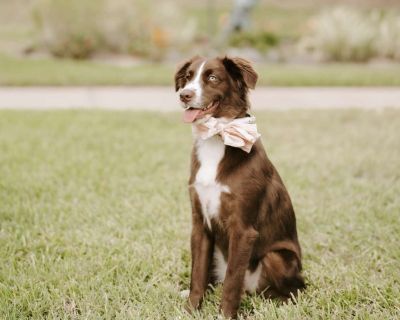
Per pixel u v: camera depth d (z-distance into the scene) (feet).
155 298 10.71
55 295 10.78
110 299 10.83
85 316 10.14
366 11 83.66
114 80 37.06
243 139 9.91
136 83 37.17
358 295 10.73
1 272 11.70
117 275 11.59
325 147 22.17
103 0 49.24
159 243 13.16
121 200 16.12
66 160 19.84
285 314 10.01
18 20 76.79
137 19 50.37
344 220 14.87
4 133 23.43
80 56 48.11
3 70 39.32
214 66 10.58
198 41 56.29
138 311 10.14
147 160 19.98
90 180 17.57
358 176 19.01
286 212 11.03
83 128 24.53
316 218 15.01
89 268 11.89
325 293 10.95
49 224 14.44
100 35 49.47
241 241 10.17
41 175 17.98
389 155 20.68
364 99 33.81
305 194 16.78
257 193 10.21
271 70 42.75
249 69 10.55
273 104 32.09
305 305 10.34
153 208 15.47
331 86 38.32
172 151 21.42
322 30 53.31
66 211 15.34
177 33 52.13
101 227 14.11
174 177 18.26
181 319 9.96
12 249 12.81
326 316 10.18
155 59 49.03
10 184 17.07
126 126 25.21
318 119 26.86
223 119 10.61
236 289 10.18
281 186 11.01
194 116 10.27
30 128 24.36
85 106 30.63
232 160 10.16
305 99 33.76
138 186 17.24
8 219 14.74
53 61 44.68
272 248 10.84
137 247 12.87
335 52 51.75
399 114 27.86
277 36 55.06
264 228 10.65
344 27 52.19
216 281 11.62
